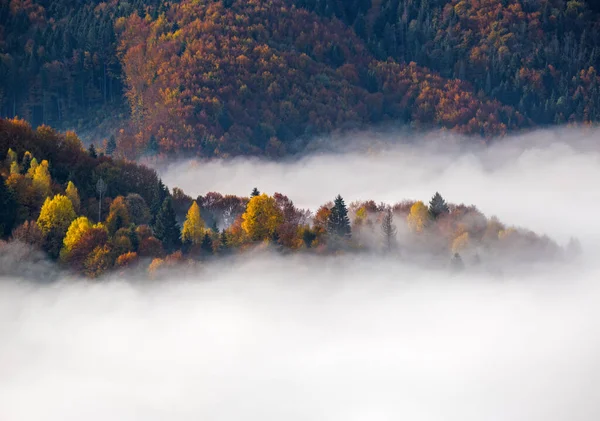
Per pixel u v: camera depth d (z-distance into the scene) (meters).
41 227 181.50
